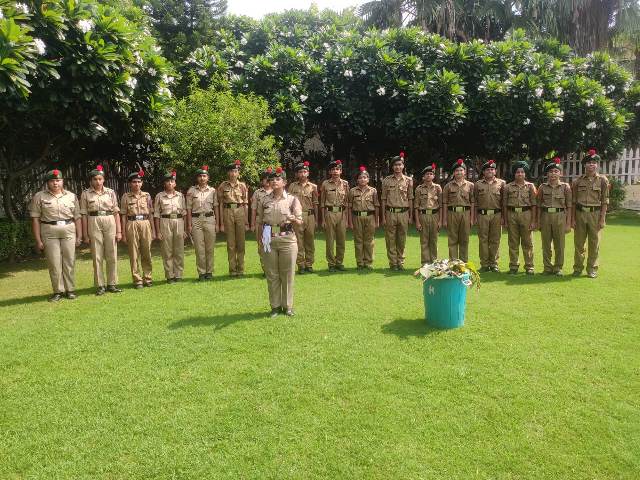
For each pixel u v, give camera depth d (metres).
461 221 7.71
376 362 4.16
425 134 12.52
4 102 7.07
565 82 12.56
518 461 2.85
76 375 4.02
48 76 7.09
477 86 12.33
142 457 2.93
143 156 11.73
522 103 12.16
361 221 7.88
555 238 7.31
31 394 3.72
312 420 3.28
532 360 4.17
